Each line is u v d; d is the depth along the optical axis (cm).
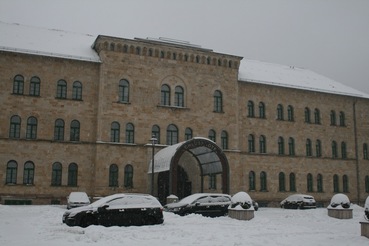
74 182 4875
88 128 5009
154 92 5312
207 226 2666
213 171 4944
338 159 6525
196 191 5309
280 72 6931
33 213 3509
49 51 4991
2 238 1986
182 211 3366
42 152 4788
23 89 4828
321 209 5206
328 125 6550
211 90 5638
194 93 5534
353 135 6738
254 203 4644
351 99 6819
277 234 2380
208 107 5581
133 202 2662
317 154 6406
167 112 5344
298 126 6288
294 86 6297
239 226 2745
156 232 2269
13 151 4681
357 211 4988
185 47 5553
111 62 5150
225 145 5628
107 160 4956
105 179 4912
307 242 2047
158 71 5372
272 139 6053
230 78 5784
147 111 5241
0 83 4734
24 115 4788
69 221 2522
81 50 5341
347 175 6569
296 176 6128
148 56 5347
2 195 4566
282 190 6000
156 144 5219
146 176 5091
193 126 5459
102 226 2392
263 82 6059
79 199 4191
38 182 4725
